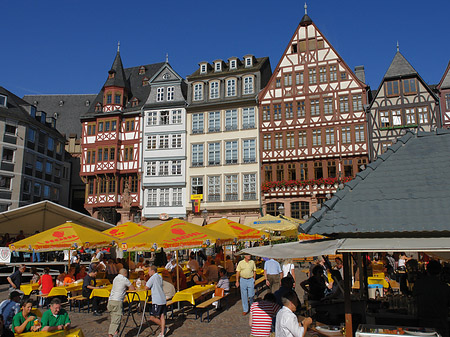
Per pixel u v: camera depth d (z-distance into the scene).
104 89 38.59
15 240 20.81
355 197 6.37
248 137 33.88
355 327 6.41
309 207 30.89
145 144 36.56
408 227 5.46
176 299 10.36
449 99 28.55
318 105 31.89
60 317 7.30
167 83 37.41
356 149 30.23
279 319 5.31
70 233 12.72
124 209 35.34
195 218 34.19
